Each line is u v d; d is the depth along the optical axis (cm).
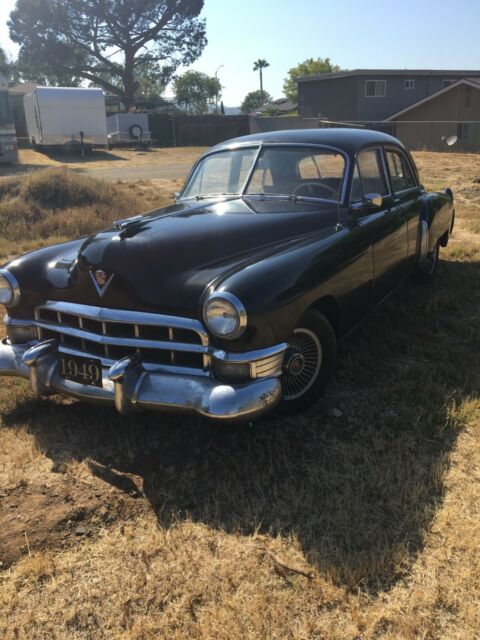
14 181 1172
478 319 513
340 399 369
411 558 239
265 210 381
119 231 342
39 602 224
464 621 210
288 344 306
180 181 1650
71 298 326
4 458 317
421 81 3631
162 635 208
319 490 282
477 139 2958
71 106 2684
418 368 406
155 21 4528
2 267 357
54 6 4334
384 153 477
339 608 217
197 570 237
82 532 260
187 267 307
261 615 214
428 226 548
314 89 3841
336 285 348
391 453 309
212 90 7562
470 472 294
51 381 329
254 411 282
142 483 292
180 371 296
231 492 282
